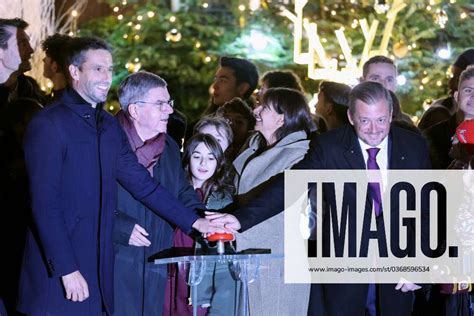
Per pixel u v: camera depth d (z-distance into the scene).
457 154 6.00
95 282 5.13
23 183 5.96
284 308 5.66
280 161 5.71
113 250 5.24
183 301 5.63
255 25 12.35
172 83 12.03
